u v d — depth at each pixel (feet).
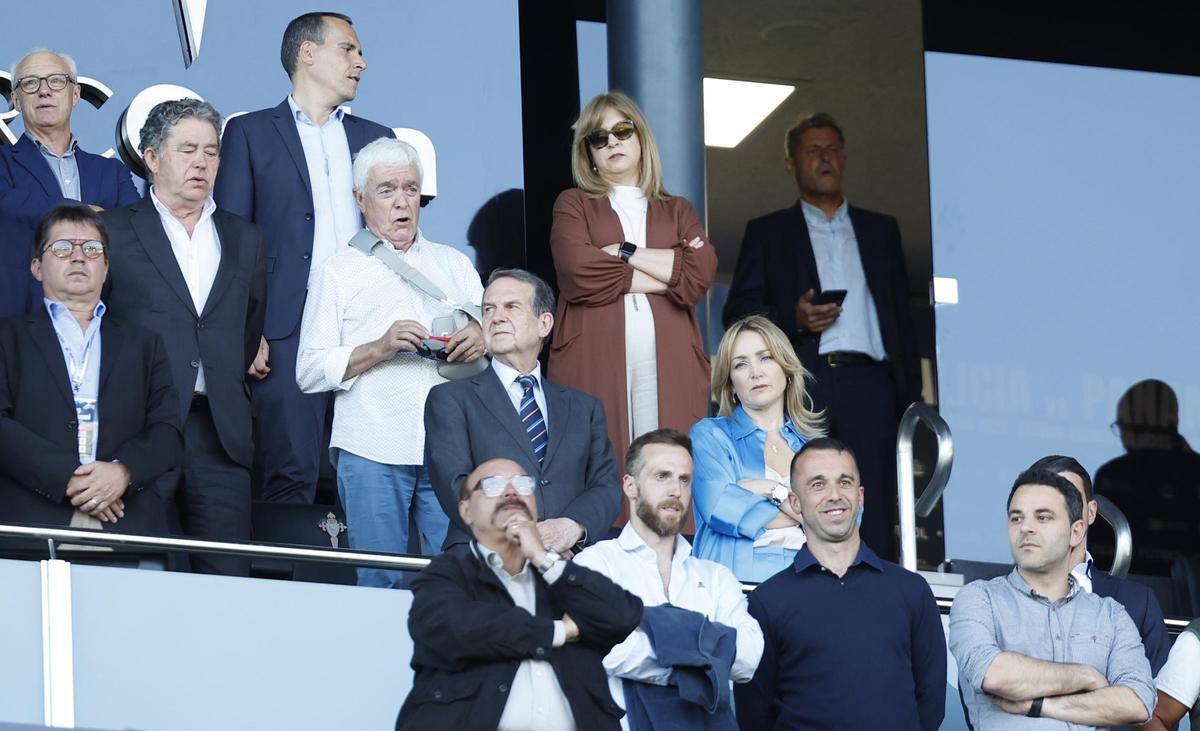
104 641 76.02
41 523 79.05
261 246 90.74
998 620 79.00
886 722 75.66
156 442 81.56
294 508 91.56
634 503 76.13
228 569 80.18
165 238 88.63
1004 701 77.20
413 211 90.58
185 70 104.17
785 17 122.93
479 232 107.34
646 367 94.02
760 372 87.51
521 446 80.74
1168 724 80.69
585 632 68.80
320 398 96.48
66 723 74.84
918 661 77.71
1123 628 78.95
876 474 113.39
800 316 115.55
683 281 94.79
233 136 97.60
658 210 95.86
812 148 120.98
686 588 75.66
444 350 86.89
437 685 68.18
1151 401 122.42
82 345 81.97
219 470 87.66
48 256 81.97
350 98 99.40
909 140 122.62
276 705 77.51
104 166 95.14
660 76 110.32
